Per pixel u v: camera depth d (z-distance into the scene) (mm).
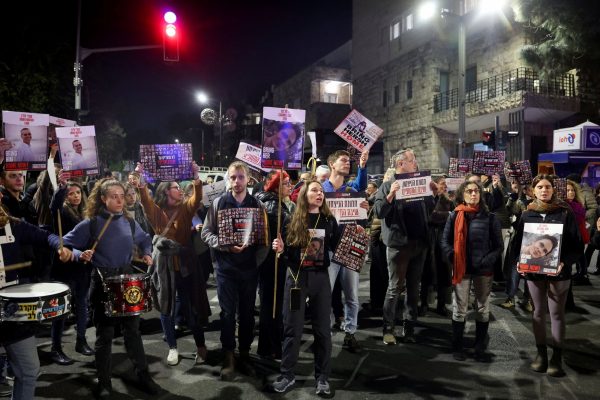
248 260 4816
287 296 4410
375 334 6094
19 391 3461
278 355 5281
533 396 4359
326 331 4387
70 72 14422
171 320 5082
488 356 5332
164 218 5105
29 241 4090
